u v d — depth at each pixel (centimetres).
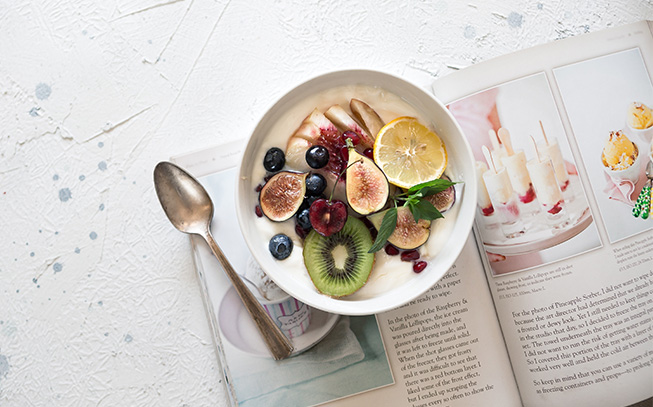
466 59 64
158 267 63
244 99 63
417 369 62
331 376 61
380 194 55
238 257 61
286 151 57
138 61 64
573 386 61
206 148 62
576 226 61
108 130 63
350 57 64
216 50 64
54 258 63
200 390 62
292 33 64
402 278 57
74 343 62
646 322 61
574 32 64
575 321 61
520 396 62
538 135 61
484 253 62
